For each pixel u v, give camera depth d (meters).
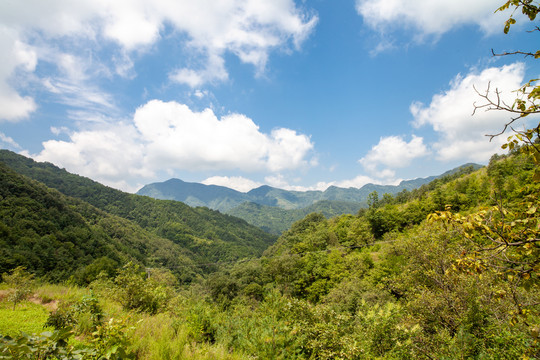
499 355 5.62
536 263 2.84
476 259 3.25
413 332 7.00
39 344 2.73
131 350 5.46
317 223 110.44
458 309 8.09
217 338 7.93
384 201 114.75
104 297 12.47
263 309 8.59
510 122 2.75
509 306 6.01
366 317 8.02
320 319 8.00
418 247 11.95
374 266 39.59
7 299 11.02
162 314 10.90
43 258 58.84
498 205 2.96
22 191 82.69
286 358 6.12
